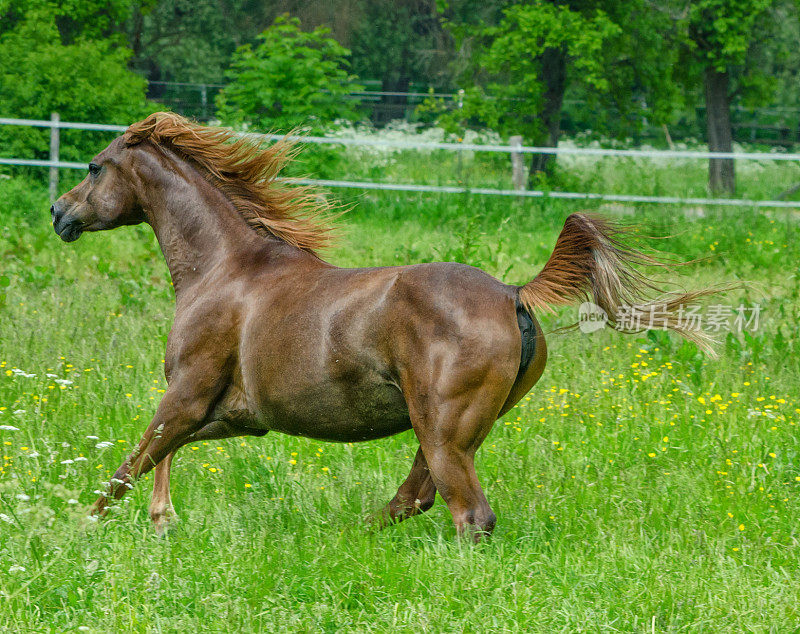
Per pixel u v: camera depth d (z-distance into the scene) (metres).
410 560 7.82
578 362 14.12
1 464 9.84
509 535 8.52
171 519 8.95
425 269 7.94
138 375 13.10
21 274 18.80
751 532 8.75
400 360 7.79
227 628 6.82
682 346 14.04
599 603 7.23
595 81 32.91
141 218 10.05
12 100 30.41
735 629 6.93
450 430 7.64
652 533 8.76
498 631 6.88
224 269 9.11
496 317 7.71
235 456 10.54
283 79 31.33
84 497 9.09
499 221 27.47
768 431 11.38
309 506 9.19
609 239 8.17
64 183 29.55
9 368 13.06
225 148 9.56
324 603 7.20
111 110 31.16
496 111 34.75
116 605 6.92
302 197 9.57
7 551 7.71
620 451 10.80
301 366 8.14
